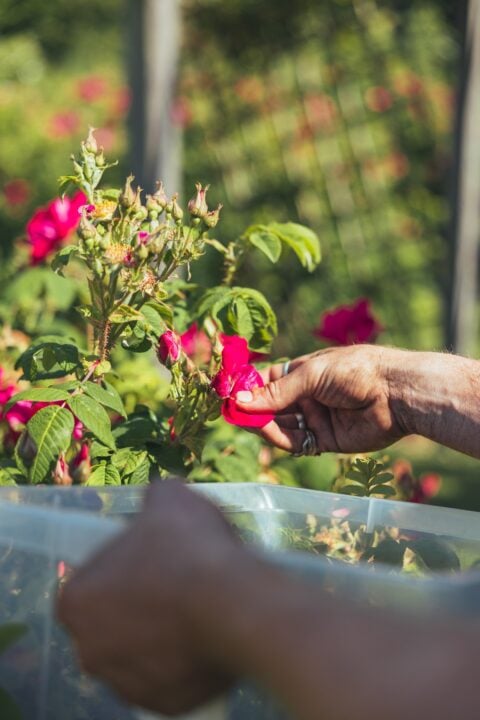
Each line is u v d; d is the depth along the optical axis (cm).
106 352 151
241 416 152
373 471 175
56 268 145
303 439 165
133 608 52
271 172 665
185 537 53
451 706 39
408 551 98
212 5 607
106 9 1022
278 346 662
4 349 228
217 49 634
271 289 648
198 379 151
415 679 40
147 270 144
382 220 695
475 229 633
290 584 48
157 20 386
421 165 729
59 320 257
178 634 51
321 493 104
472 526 99
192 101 644
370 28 670
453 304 634
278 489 106
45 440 136
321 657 43
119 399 146
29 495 89
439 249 722
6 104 805
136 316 143
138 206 141
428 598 60
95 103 823
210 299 173
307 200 671
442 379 156
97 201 147
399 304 702
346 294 677
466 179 622
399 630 43
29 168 767
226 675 51
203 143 654
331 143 677
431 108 721
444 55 735
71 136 768
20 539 77
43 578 76
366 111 690
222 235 642
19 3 1008
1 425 192
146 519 55
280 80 658
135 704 55
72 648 78
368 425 161
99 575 54
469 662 40
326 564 62
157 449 157
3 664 81
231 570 49
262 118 661
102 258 138
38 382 183
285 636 45
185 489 57
